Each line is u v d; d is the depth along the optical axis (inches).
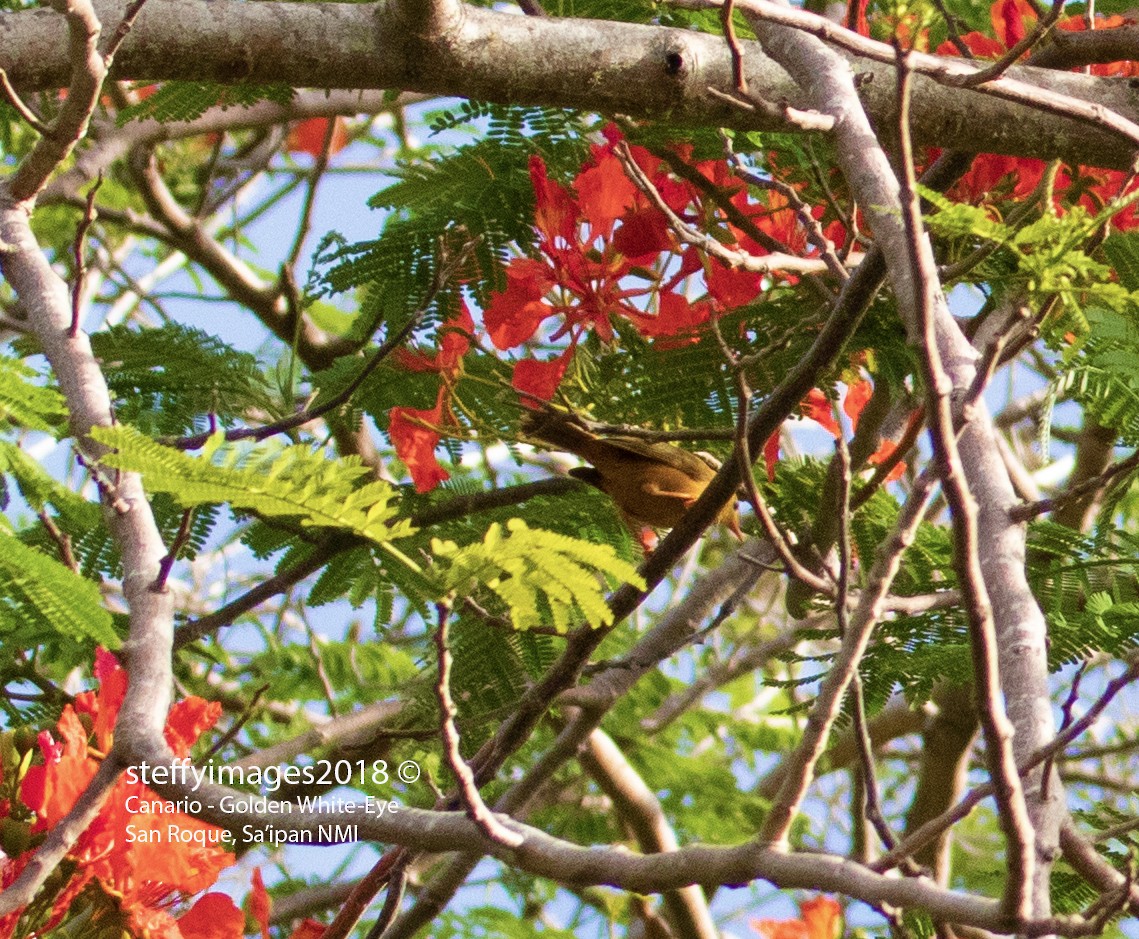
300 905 421.7
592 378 303.1
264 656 456.8
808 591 288.8
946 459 136.2
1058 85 248.8
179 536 179.6
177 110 265.3
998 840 564.4
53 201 430.6
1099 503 393.4
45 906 193.6
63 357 206.4
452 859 329.4
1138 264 254.1
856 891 134.3
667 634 395.2
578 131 300.7
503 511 330.0
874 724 489.1
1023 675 169.6
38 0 303.7
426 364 310.7
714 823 495.5
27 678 327.9
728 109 231.9
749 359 233.6
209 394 314.2
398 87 226.4
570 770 504.1
